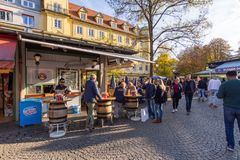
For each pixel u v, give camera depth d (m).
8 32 6.80
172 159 4.34
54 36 8.40
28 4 32.19
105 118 7.29
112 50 10.81
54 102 6.31
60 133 6.28
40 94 8.91
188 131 6.57
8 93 8.84
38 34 7.54
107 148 5.00
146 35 21.19
